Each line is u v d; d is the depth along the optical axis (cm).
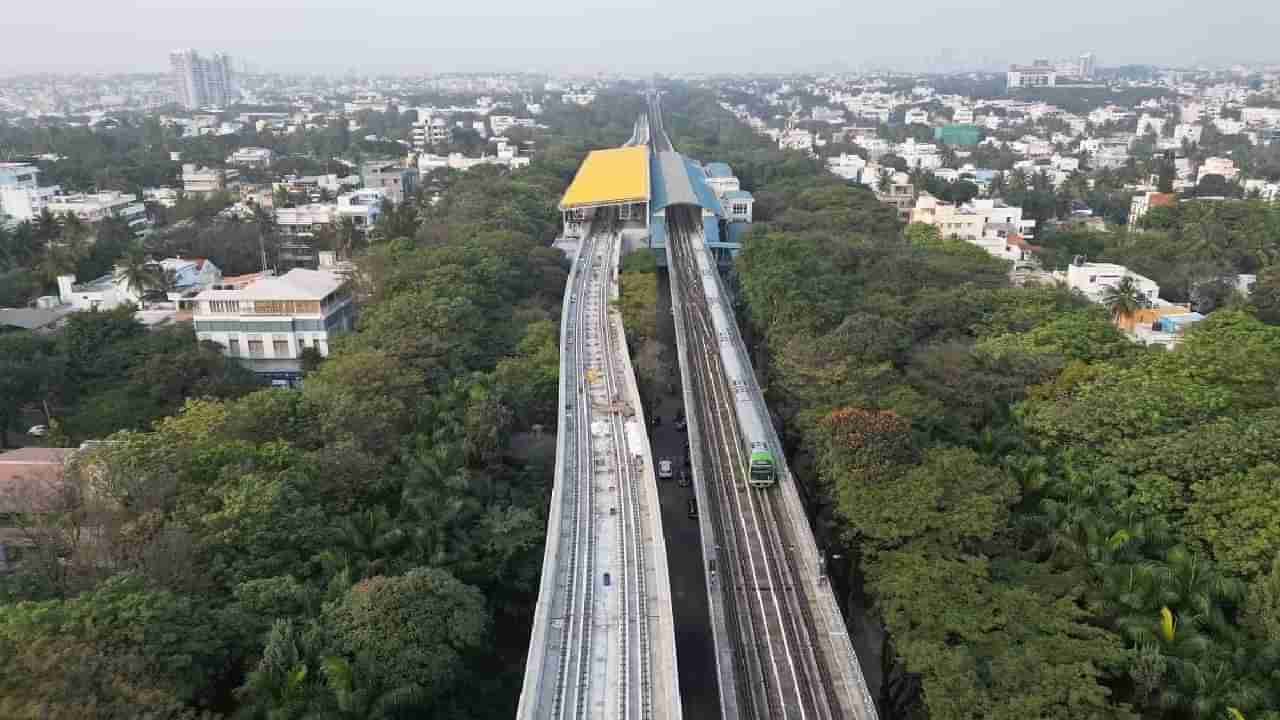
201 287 17538
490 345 13250
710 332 14712
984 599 6825
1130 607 6688
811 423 9788
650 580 8319
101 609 5775
